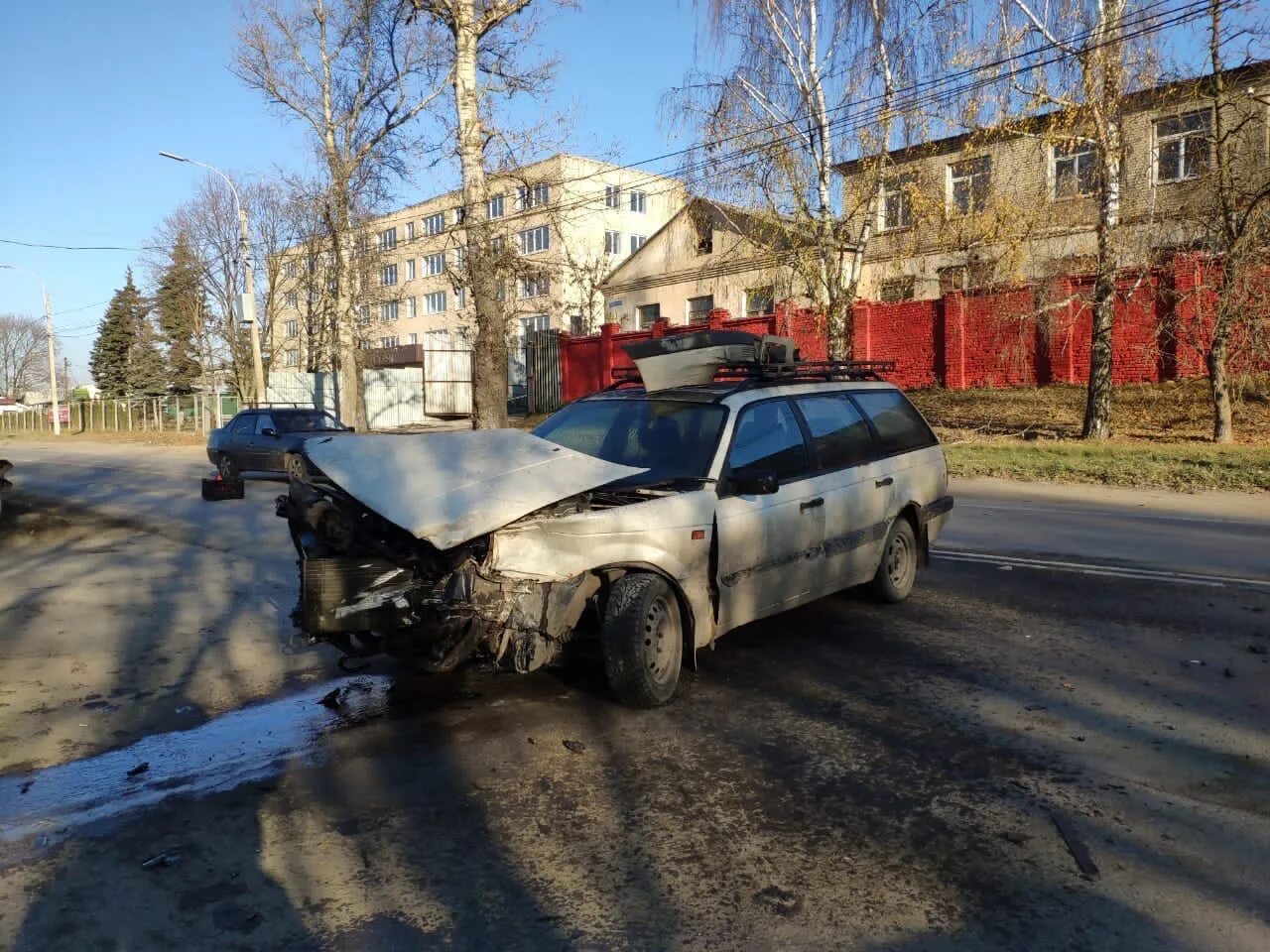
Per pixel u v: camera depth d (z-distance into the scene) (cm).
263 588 820
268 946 292
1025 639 625
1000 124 1786
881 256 2419
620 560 485
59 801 397
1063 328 2303
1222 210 1658
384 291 4491
